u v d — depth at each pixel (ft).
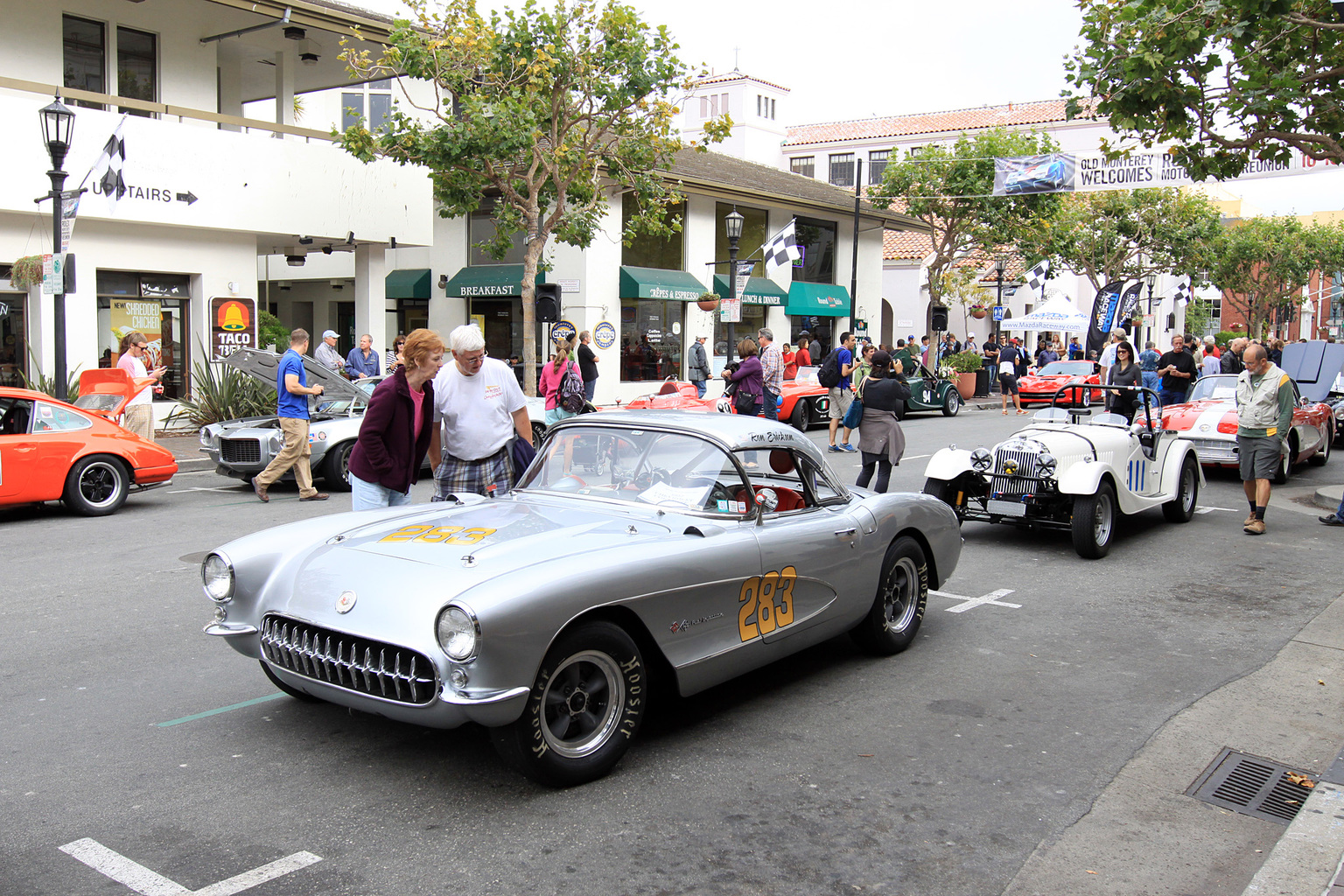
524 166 58.54
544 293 56.03
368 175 61.98
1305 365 51.24
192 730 14.97
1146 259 152.25
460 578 12.46
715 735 15.23
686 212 84.43
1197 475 35.17
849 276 104.47
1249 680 18.15
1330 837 11.75
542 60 52.80
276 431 37.65
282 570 14.08
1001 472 29.45
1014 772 14.05
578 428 17.49
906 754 14.61
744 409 43.75
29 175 47.98
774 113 180.96
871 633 18.85
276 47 63.41
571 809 12.56
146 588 23.48
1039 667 18.88
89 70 54.03
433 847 11.53
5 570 25.21
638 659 13.58
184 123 54.95
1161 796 13.35
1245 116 33.63
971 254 130.11
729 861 11.40
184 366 56.44
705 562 14.34
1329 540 31.71
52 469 32.04
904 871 11.30
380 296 65.41
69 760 13.82
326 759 13.96
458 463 20.21
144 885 10.60
